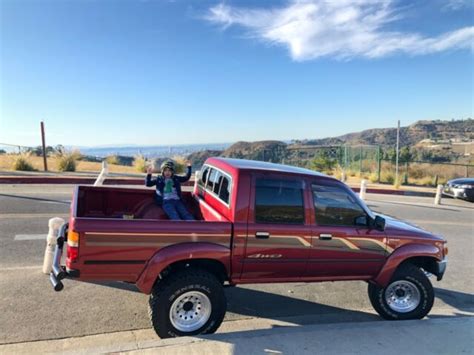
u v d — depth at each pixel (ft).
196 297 13.76
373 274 16.35
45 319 15.21
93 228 12.63
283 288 20.22
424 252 16.44
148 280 13.24
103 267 12.89
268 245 14.56
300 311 17.70
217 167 17.08
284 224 14.84
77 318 15.48
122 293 17.99
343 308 18.26
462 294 20.70
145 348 12.28
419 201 54.29
